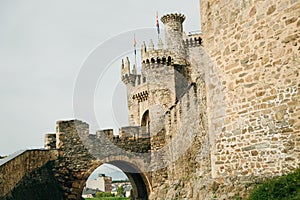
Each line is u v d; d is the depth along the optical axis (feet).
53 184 87.15
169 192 84.53
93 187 364.38
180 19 155.74
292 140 33.42
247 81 38.09
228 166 40.24
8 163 58.54
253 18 37.58
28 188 71.20
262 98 36.32
